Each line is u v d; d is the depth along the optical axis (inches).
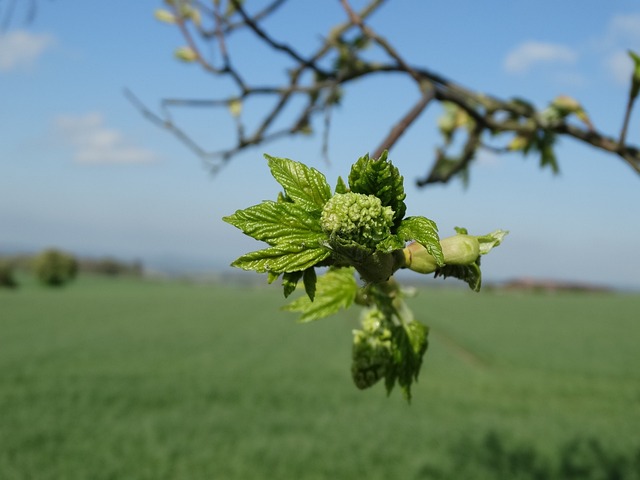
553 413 699.4
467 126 158.2
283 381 848.9
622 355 1114.7
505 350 1158.3
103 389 766.5
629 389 831.7
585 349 1185.4
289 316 1759.4
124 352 1065.5
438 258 44.8
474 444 553.6
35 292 2487.7
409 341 70.4
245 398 742.5
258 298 2536.9
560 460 502.3
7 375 836.6
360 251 46.3
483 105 121.5
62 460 493.7
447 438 576.1
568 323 1637.6
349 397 757.3
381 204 48.6
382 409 697.6
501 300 2503.7
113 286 3171.8
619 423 648.4
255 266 45.6
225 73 130.3
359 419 649.0
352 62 132.7
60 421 610.2
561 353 1135.0
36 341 1165.1
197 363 979.9
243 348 1159.0
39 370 879.7
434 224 46.4
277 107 141.3
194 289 3218.5
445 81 113.7
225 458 508.4
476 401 756.0
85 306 1899.6
